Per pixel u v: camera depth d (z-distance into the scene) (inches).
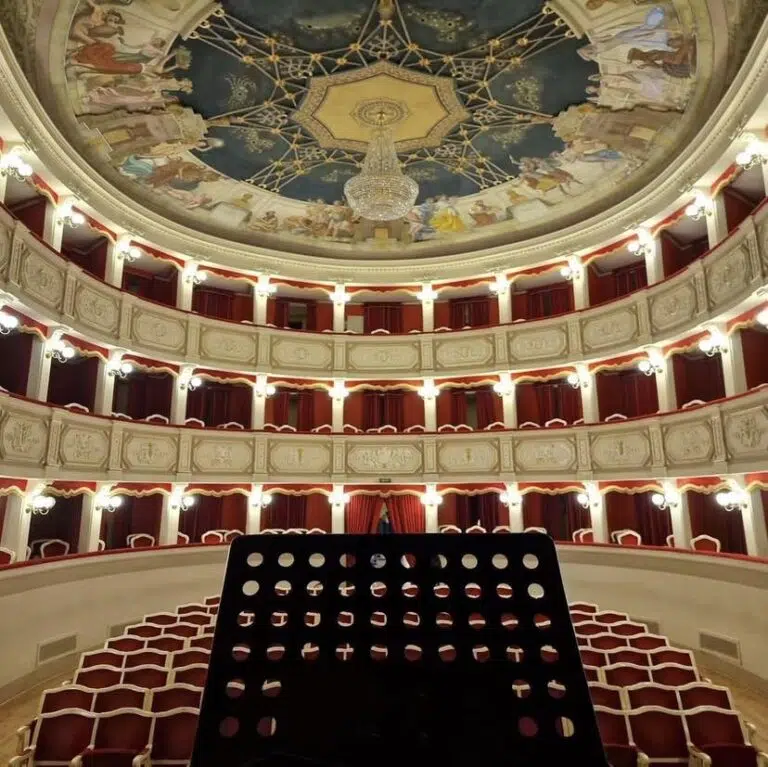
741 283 488.1
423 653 54.6
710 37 437.7
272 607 57.1
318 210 716.7
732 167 525.3
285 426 784.9
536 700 52.1
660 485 596.7
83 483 574.6
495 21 445.7
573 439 673.6
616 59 476.7
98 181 594.9
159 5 418.3
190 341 700.7
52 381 649.6
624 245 685.3
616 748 235.0
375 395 840.3
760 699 402.6
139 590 581.9
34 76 465.7
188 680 312.3
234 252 754.8
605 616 473.7
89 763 233.1
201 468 678.5
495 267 772.6
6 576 426.9
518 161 624.7
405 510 768.9
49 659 460.1
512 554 58.5
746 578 454.6
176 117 540.7
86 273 578.9
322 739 51.6
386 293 832.9
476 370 754.2
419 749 50.9
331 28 451.5
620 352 651.5
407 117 555.2
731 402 500.4
